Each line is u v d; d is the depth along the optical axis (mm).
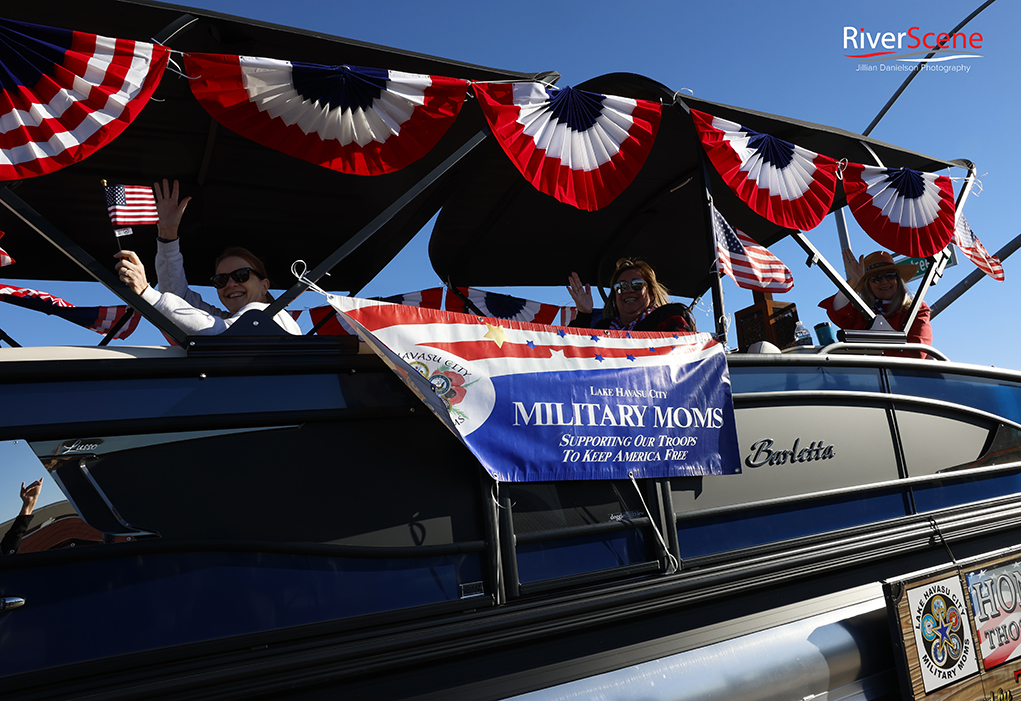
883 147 3705
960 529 3340
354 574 2012
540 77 2633
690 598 2500
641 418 2523
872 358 3291
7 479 1673
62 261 3836
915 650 2734
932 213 3695
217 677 1765
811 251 3389
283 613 1891
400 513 2119
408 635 2016
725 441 2711
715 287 2986
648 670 2367
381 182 3555
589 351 2502
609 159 2736
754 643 2605
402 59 2514
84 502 1735
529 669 2221
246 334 2025
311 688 1921
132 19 2242
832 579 2984
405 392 2219
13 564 1627
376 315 2150
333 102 2219
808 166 3291
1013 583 3236
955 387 3631
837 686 2682
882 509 3162
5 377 1701
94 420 1789
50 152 1847
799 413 3043
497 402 2258
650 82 2957
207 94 2070
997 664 3010
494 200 3879
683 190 4090
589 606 2299
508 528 2240
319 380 2098
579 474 2348
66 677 1617
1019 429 3791
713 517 2689
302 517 1979
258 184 3502
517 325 2400
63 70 1850
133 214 2395
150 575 1770
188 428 1897
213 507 1876
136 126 2969
